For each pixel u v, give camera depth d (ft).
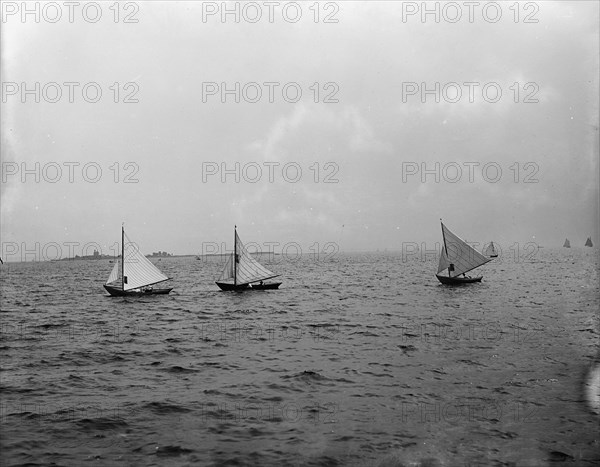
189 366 52.90
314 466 27.04
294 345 64.75
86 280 271.49
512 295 127.95
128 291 144.87
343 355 56.44
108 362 56.24
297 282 209.56
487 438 29.78
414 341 64.23
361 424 32.91
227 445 30.12
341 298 134.62
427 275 241.55
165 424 33.99
